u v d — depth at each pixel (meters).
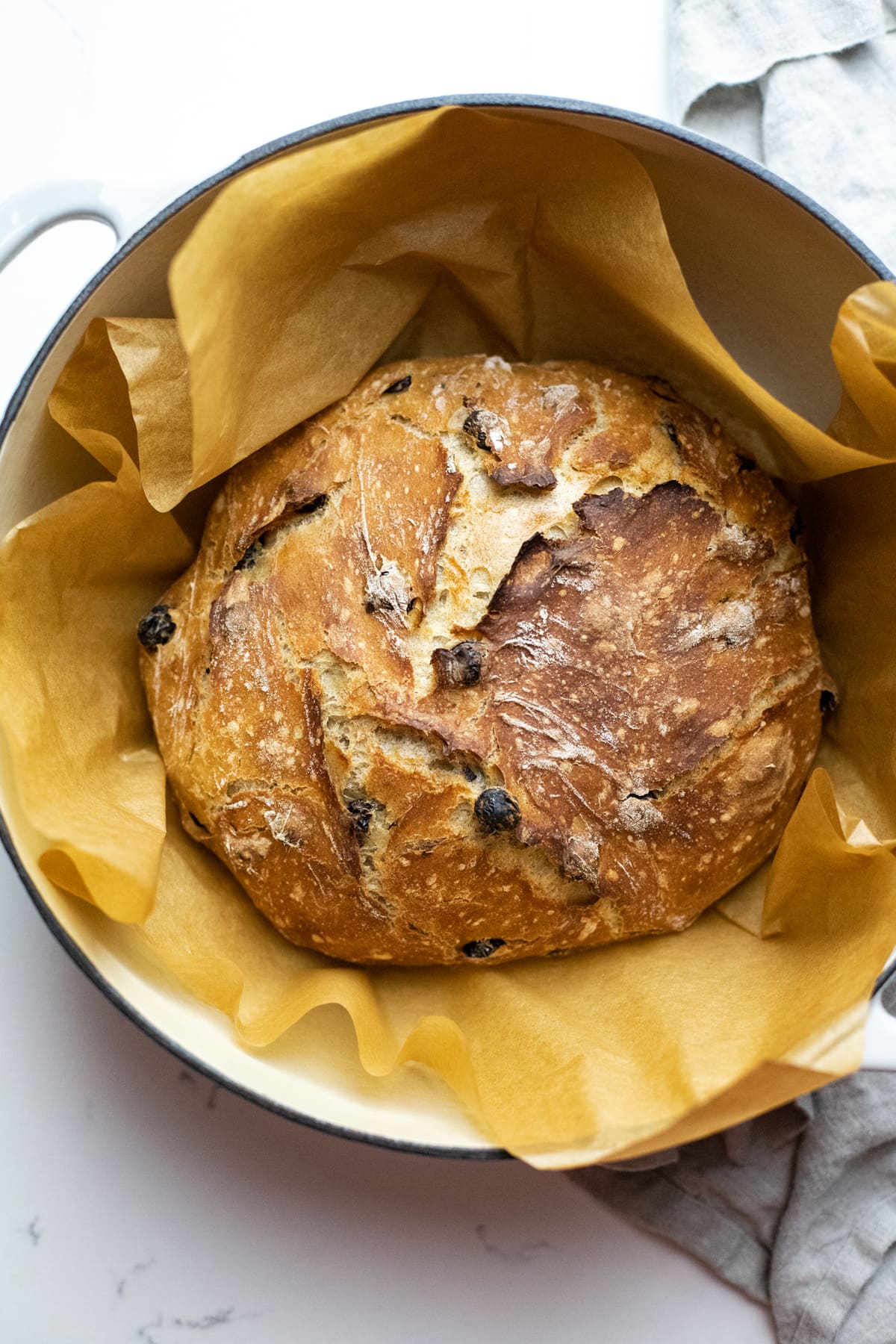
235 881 0.57
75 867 0.51
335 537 0.54
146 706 0.57
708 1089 0.50
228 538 0.56
